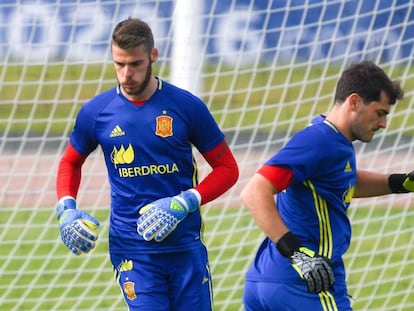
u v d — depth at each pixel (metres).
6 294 27.17
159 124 17.39
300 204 15.73
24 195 35.84
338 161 15.49
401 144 32.81
